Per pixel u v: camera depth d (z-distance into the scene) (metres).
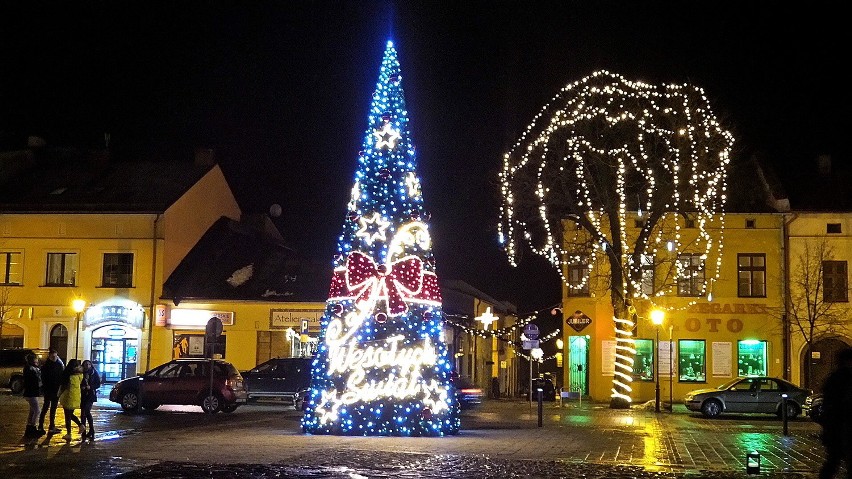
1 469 14.15
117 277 44.09
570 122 35.19
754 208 42.59
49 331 44.22
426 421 20.31
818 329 41.34
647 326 42.97
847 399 11.50
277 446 17.81
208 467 14.45
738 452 18.97
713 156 35.91
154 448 17.39
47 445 17.98
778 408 31.89
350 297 20.42
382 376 20.27
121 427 23.02
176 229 45.28
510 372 58.75
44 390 19.83
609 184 36.16
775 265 42.34
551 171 35.66
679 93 35.03
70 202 44.91
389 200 20.47
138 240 44.06
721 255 42.66
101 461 15.21
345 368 20.44
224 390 29.31
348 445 18.09
